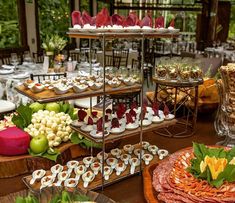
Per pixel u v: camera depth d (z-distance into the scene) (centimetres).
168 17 745
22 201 96
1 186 133
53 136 153
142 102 143
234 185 113
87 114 159
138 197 124
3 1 458
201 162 118
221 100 165
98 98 253
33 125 159
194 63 213
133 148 161
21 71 343
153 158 152
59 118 163
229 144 171
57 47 345
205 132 207
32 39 514
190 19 805
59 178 127
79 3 601
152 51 607
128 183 134
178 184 115
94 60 400
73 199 103
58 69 330
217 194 108
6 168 138
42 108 180
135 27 134
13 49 478
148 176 129
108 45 559
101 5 666
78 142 156
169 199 109
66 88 129
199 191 110
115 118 137
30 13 500
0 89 303
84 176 130
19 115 166
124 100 254
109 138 129
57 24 563
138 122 145
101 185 129
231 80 150
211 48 664
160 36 139
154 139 191
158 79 201
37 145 144
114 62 496
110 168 138
